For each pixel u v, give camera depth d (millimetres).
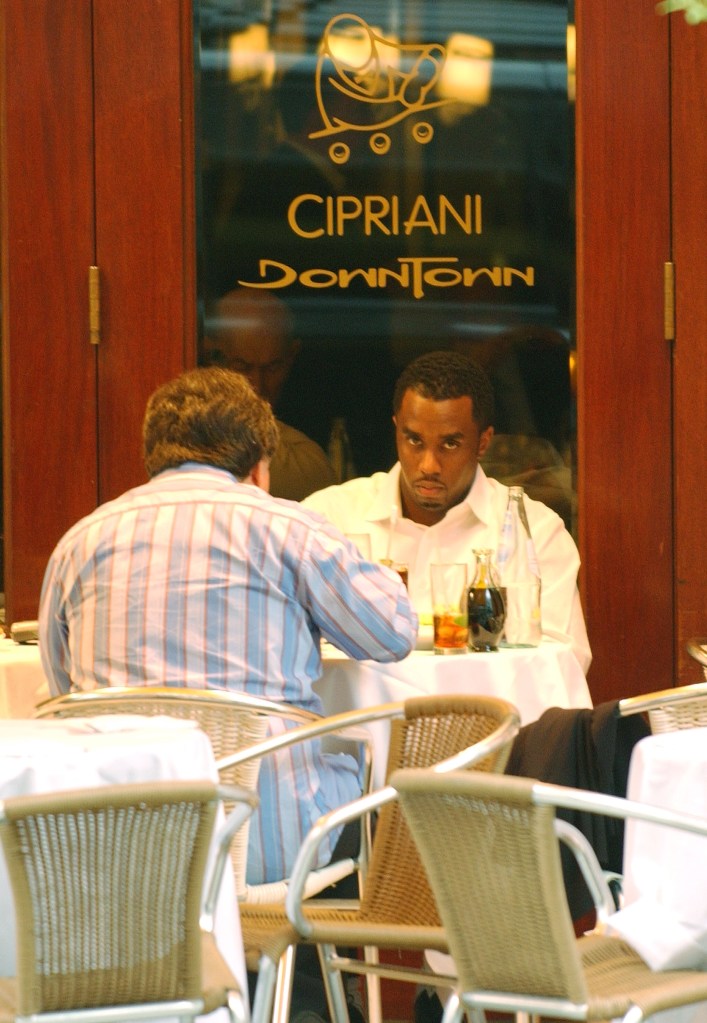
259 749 10172
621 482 18375
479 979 7840
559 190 18531
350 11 18453
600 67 18266
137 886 7445
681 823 7516
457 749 10539
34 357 18062
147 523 11703
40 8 17969
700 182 18297
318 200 18547
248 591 11523
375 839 10375
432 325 18625
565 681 13445
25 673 13812
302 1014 12992
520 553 13648
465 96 18547
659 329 18375
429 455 16516
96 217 18125
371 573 11852
